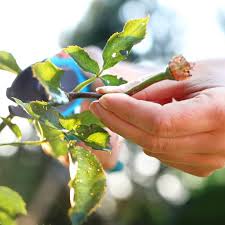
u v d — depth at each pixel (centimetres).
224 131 45
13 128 43
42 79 38
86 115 41
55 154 45
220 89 45
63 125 40
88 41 390
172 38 446
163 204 344
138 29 42
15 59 42
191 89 49
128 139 43
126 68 66
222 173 369
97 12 391
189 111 43
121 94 41
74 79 49
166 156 46
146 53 403
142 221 323
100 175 37
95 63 42
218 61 51
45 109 37
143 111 41
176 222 363
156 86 49
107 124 42
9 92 44
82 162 37
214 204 364
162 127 42
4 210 42
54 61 49
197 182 372
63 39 381
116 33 42
